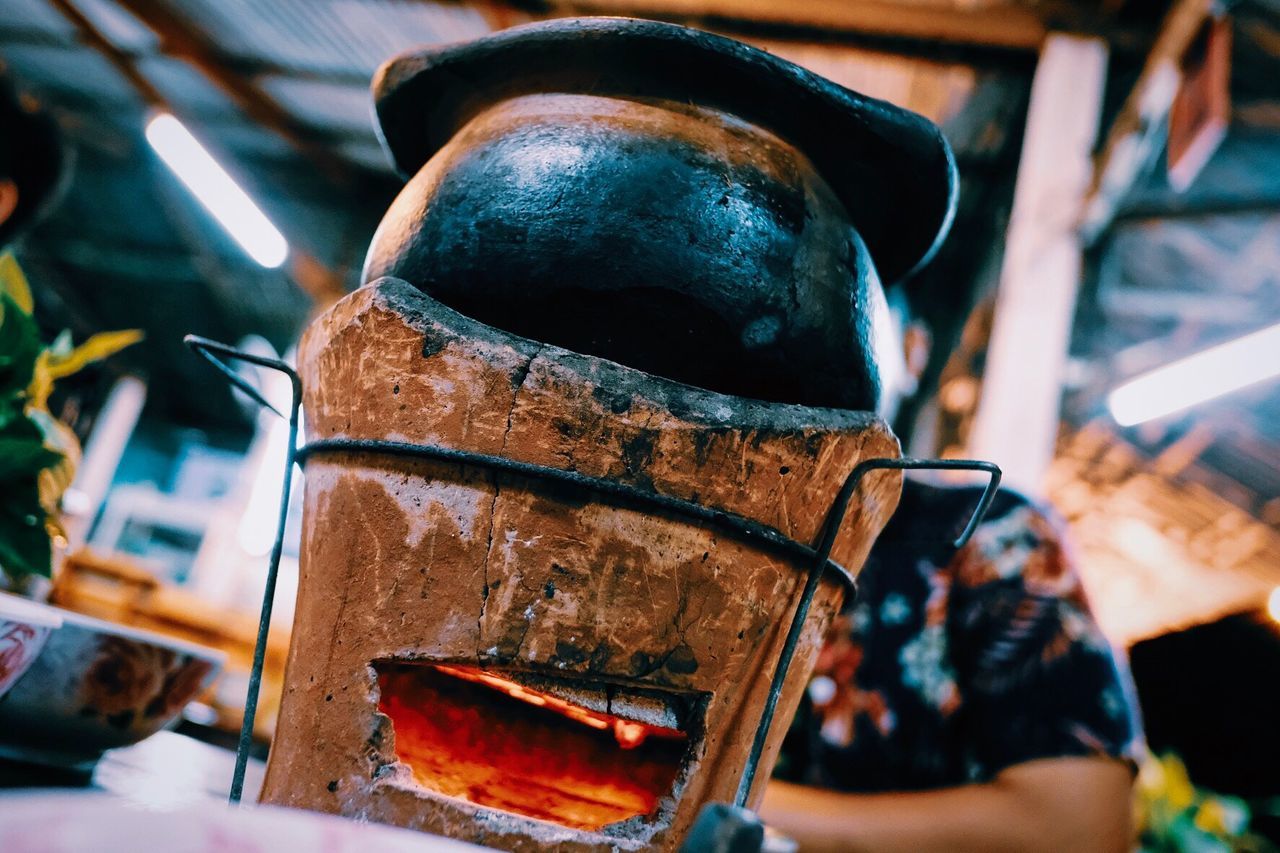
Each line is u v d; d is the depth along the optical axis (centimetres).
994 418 340
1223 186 468
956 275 489
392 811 56
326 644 60
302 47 526
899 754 131
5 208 180
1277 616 419
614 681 58
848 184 77
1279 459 677
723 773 60
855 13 375
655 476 57
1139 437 701
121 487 1166
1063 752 117
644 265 61
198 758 116
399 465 59
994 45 379
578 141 65
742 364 62
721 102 69
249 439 1189
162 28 515
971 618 131
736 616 59
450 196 66
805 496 61
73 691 84
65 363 120
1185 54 312
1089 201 346
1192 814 336
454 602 57
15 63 638
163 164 723
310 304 871
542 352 57
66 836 27
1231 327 566
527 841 55
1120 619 873
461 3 441
